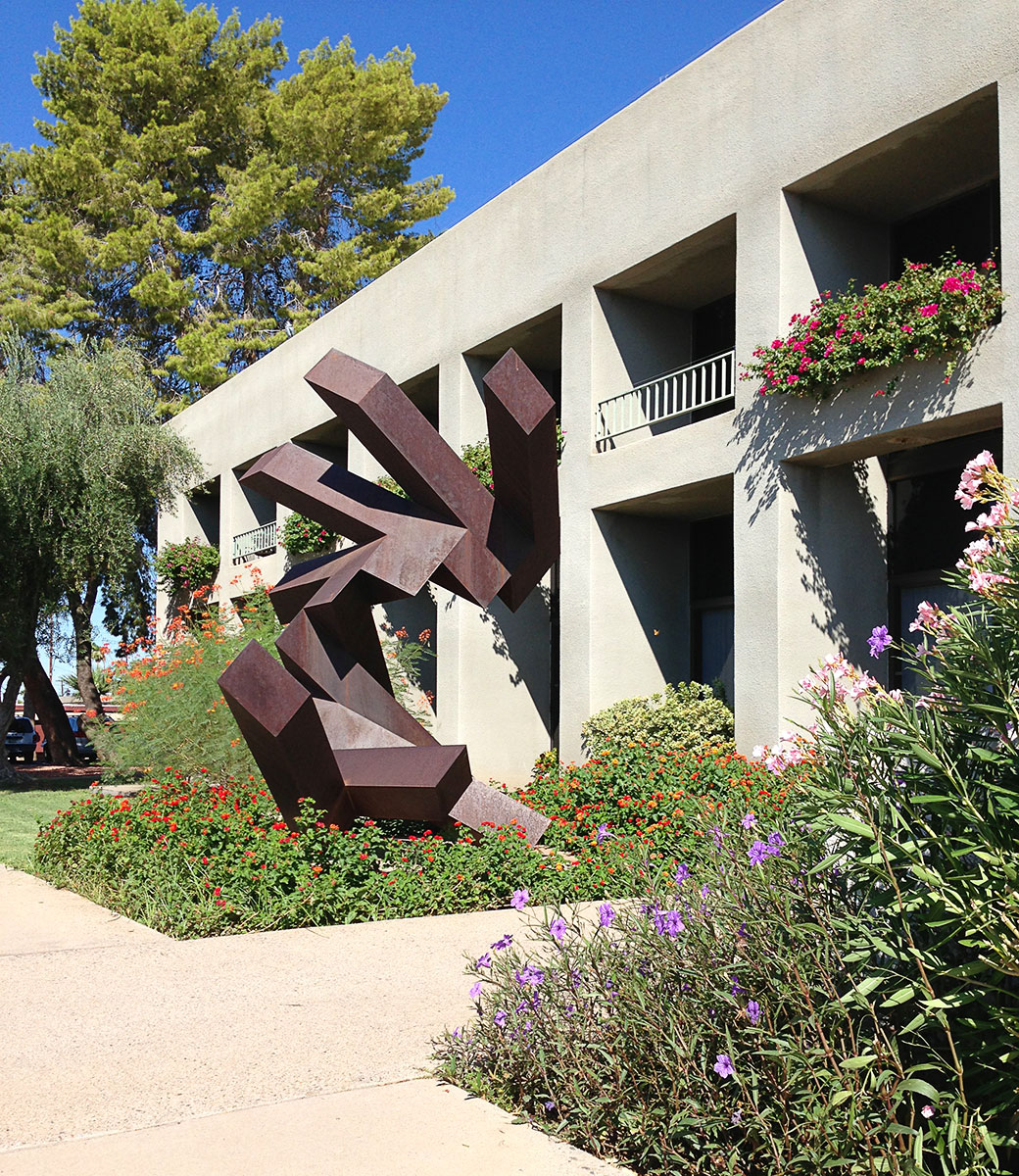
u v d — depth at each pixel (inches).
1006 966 102.1
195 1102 144.6
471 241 637.3
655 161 509.0
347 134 1278.3
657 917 135.7
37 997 197.0
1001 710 112.6
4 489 695.7
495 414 308.2
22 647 739.4
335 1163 125.0
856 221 465.4
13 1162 125.1
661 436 501.0
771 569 439.5
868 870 117.3
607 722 506.3
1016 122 359.9
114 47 1270.9
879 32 407.5
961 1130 105.3
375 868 297.1
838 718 128.0
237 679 281.7
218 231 1224.8
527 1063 145.3
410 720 348.8
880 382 400.2
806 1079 114.4
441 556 330.3
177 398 1284.4
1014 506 138.3
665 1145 121.3
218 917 256.2
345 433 823.1
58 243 1208.2
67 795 623.2
